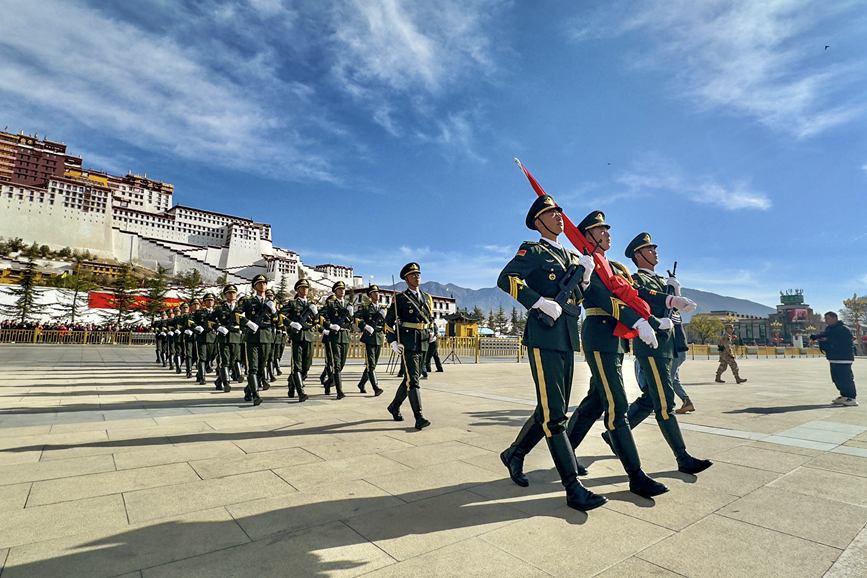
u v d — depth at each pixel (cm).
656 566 239
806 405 861
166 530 276
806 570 237
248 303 801
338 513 306
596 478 399
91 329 4578
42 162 13338
